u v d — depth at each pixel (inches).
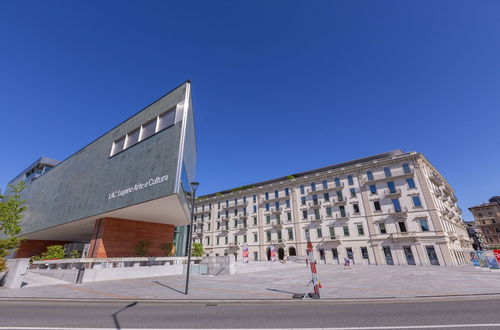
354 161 1785.2
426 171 1497.3
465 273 767.1
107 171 822.5
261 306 316.5
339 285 500.1
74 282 545.0
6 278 507.2
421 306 301.4
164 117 738.8
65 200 966.4
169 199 615.2
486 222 2795.3
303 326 218.5
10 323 233.1
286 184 1878.7
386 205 1464.1
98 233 796.0
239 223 2039.9
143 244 871.1
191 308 306.7
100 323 233.5
